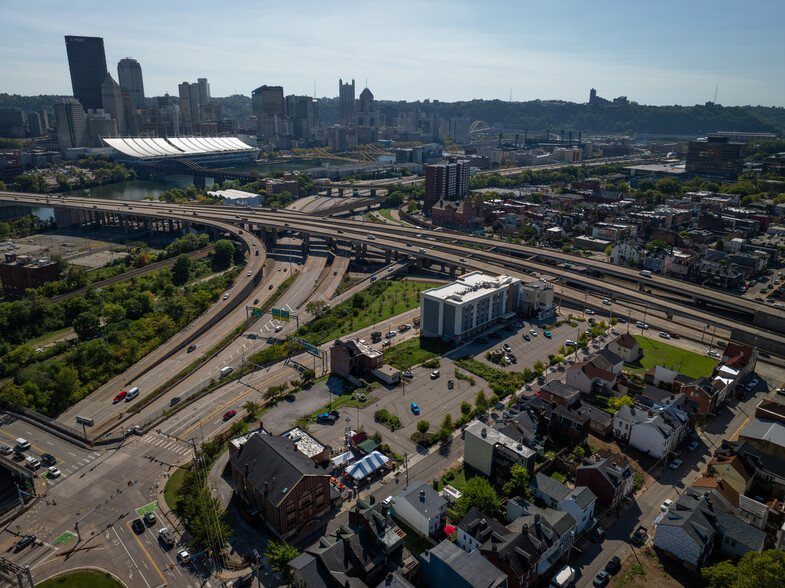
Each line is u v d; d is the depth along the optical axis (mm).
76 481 176000
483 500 154250
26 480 170125
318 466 166125
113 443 196625
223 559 144250
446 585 132000
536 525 140250
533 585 135750
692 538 139250
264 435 173250
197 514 153250
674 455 186625
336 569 131250
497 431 179375
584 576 139250
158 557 145500
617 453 185500
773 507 161375
